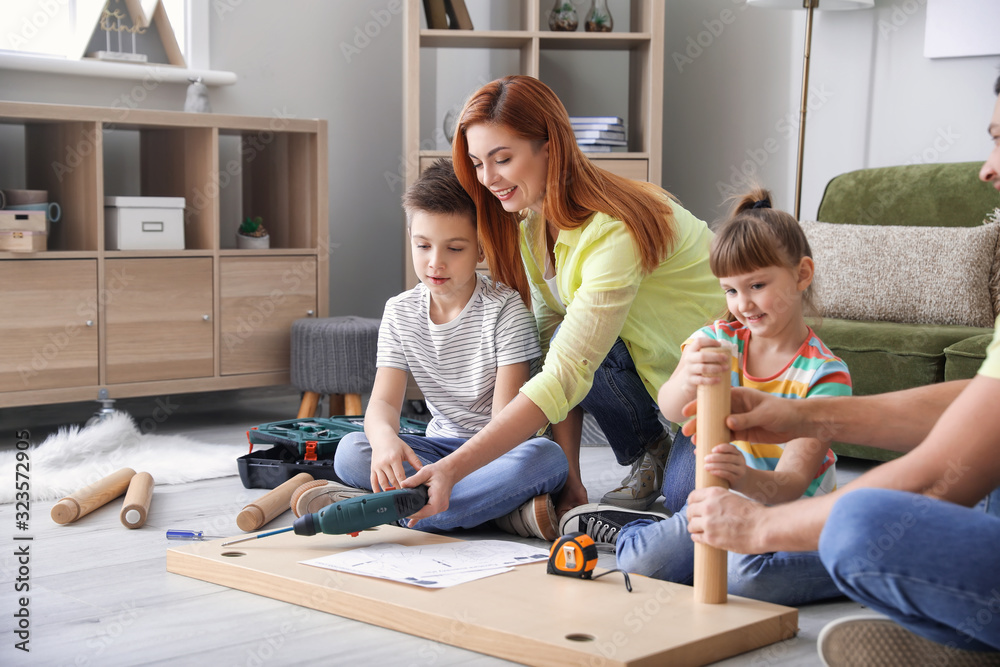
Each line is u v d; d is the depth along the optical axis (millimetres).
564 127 1546
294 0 3287
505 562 1355
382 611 1198
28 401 2482
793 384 1378
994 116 914
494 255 1740
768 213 1363
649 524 1406
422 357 1763
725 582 1190
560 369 1509
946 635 862
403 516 1398
